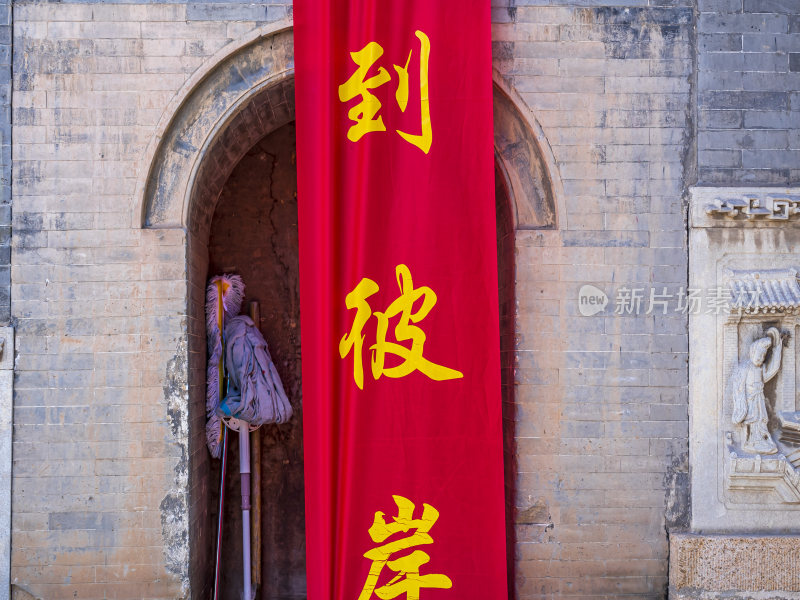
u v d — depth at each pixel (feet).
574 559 14.67
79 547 13.91
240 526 17.70
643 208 15.06
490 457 13.62
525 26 15.03
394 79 13.89
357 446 13.50
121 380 14.14
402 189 13.80
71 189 14.28
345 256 13.82
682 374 14.92
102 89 14.38
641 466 14.79
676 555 14.51
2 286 14.11
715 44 15.25
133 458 14.08
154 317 14.24
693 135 15.16
